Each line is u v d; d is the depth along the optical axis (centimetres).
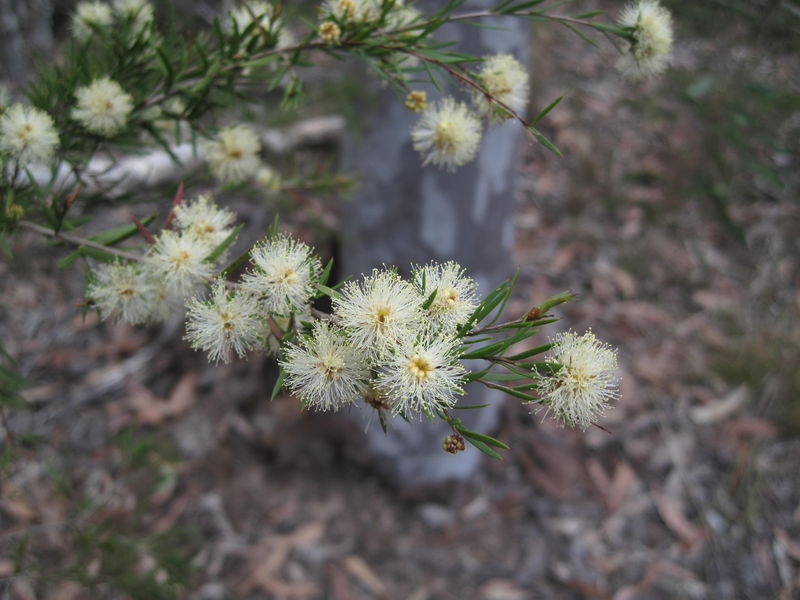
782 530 48
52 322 52
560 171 70
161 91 22
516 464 51
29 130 18
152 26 22
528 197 68
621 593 44
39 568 30
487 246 42
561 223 66
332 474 49
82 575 29
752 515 48
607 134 72
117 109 20
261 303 15
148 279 17
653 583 45
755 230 66
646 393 55
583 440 52
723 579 45
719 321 60
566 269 63
